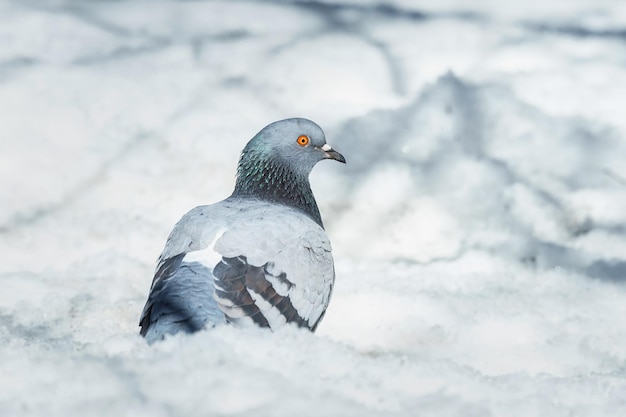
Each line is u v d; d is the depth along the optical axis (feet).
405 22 52.95
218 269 23.20
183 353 19.36
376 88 47.11
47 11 51.96
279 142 29.04
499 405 19.38
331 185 41.34
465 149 43.57
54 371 18.79
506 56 49.47
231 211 25.76
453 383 20.21
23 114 43.78
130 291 32.22
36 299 30.83
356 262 35.94
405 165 42.50
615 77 47.70
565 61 49.16
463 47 50.31
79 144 42.78
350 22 52.75
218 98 46.14
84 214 38.88
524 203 40.60
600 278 36.37
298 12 53.83
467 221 39.81
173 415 17.06
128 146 43.09
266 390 18.03
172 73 47.67
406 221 39.78
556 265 37.73
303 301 24.64
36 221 38.22
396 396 19.03
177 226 25.50
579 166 42.73
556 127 44.55
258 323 23.02
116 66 47.88
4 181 40.14
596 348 28.17
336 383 19.20
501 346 28.27
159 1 54.70
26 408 17.15
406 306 30.68
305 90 46.80
